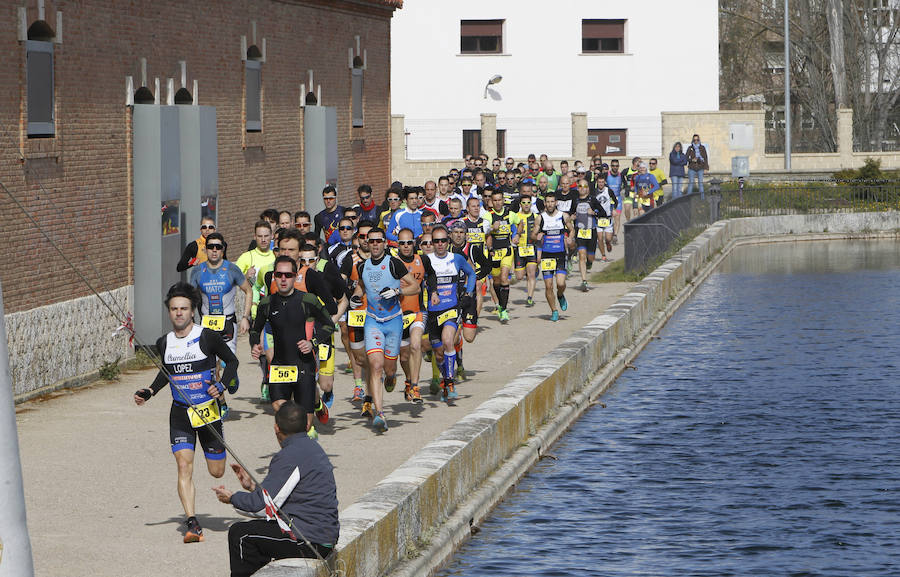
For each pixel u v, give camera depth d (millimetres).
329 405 20734
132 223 28312
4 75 23344
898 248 63312
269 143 37469
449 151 85625
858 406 26516
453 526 17062
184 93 31672
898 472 21156
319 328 20531
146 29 29094
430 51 85125
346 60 44750
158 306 28516
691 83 86188
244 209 35562
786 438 23672
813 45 102438
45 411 22859
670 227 52219
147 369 27594
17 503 9711
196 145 31031
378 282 21516
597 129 85875
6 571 9602
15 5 23609
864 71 101125
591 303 38719
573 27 85375
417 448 20344
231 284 22406
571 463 21906
